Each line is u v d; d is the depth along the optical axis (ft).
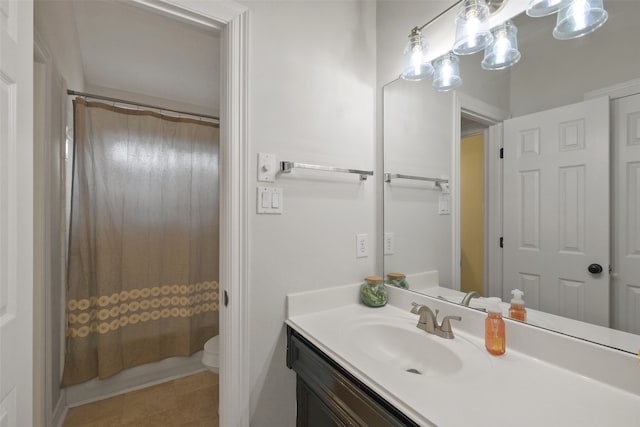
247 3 3.92
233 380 3.81
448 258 4.06
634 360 2.45
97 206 6.39
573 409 2.24
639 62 2.53
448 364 3.22
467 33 3.22
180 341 7.40
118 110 6.64
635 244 2.56
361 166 4.94
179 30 5.66
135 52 6.34
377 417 2.55
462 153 3.90
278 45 4.15
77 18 5.29
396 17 4.77
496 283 3.55
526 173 3.27
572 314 2.91
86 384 6.42
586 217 2.84
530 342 3.07
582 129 2.85
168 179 7.25
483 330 3.51
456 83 3.94
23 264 2.57
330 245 4.59
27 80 2.65
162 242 7.20
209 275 7.80
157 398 6.60
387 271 4.93
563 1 2.77
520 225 3.33
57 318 5.61
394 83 4.82
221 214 3.97
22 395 2.55
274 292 4.09
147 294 7.02
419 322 3.74
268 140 4.04
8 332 2.39
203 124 7.66
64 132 5.71
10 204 2.44
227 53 3.83
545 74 3.09
